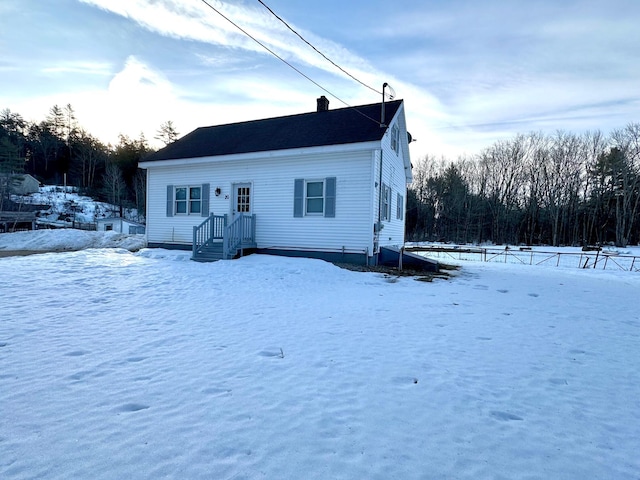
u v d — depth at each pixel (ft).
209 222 44.45
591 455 7.00
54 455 6.31
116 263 32.55
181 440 6.93
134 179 197.98
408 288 27.32
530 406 9.05
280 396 9.07
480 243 144.15
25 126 238.07
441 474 6.20
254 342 13.43
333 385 9.87
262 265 33.94
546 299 24.48
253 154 40.86
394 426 7.79
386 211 44.32
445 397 9.36
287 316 17.54
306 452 6.69
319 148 37.65
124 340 13.16
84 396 8.71
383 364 11.60
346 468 6.25
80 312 16.93
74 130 241.96
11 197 163.43
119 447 6.63
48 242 63.62
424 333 15.34
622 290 29.58
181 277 27.02
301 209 40.27
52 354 11.51
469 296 24.63
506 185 151.64
